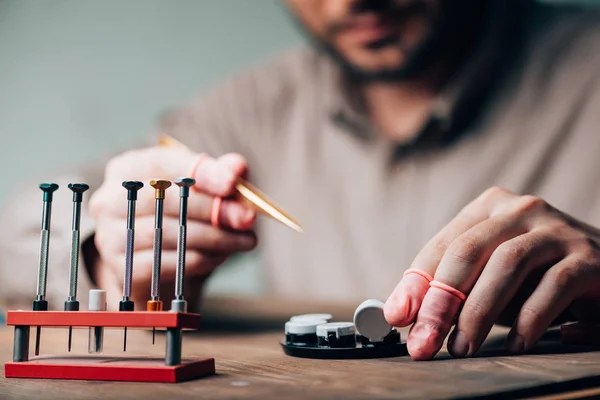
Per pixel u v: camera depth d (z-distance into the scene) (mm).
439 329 470
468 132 1339
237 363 485
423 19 1238
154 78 1676
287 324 539
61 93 1755
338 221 1458
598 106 1264
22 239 861
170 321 424
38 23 1794
